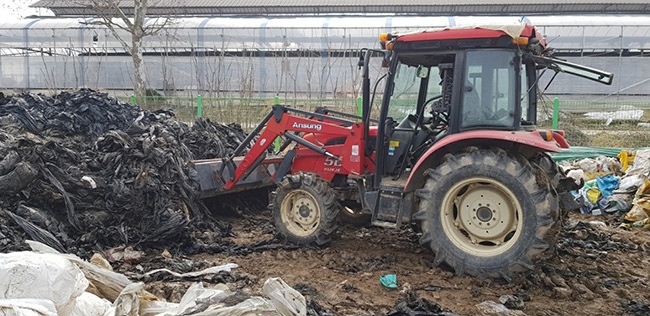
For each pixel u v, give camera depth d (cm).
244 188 791
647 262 623
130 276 528
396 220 594
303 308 356
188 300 349
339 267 589
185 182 701
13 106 771
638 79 2106
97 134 787
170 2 2848
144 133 768
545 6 2814
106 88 2164
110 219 634
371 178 639
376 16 2750
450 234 559
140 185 659
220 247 648
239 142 933
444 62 613
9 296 297
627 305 493
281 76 1895
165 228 636
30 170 591
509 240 542
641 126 1330
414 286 526
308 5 2936
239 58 2091
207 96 1744
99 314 333
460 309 473
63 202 612
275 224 670
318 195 644
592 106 1376
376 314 460
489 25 565
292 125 694
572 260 622
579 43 2212
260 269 580
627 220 807
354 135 653
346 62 2012
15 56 2244
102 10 1892
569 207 602
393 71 613
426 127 633
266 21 2397
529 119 632
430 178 565
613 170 1010
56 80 2186
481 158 543
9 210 573
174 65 2123
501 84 566
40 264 312
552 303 496
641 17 2353
